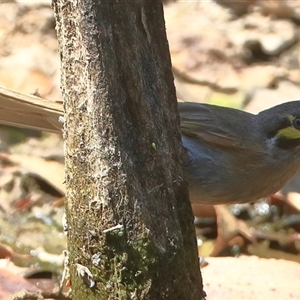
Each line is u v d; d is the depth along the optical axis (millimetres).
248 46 18156
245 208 13930
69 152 8188
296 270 11195
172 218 8219
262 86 16969
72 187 8258
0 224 13289
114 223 8055
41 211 13664
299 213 13758
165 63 7969
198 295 8625
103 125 7879
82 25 7684
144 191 8023
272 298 10242
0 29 17797
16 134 15344
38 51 17172
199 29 18547
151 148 7996
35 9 18219
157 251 8102
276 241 13180
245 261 11484
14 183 14203
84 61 7777
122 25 7648
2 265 11547
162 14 7793
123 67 7750
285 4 19422
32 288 10727
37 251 12344
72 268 8539
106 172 7973
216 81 17141
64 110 8164
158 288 8195
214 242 13070
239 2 19656
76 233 8328
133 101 7852
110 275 8211
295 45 18547
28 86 16266
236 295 10297
